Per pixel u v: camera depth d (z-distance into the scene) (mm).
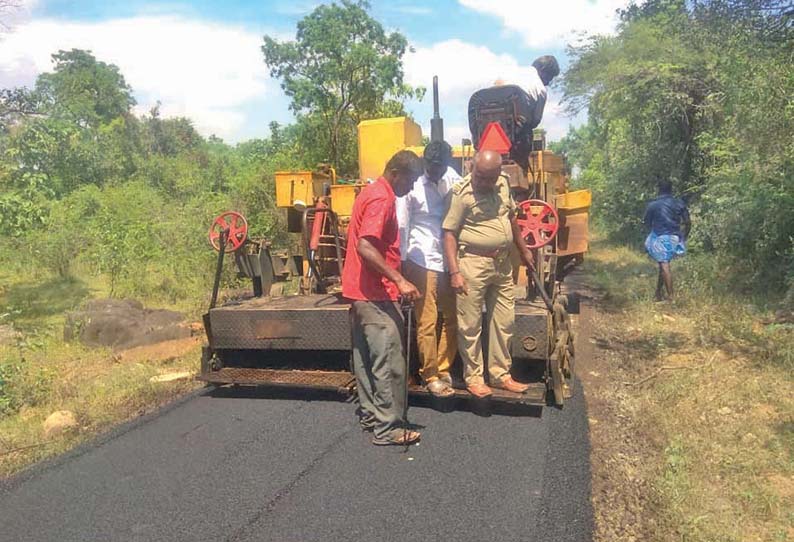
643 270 11773
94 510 3637
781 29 9758
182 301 10102
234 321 5438
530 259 4934
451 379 5059
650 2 16844
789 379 5461
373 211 4238
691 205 13430
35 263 12398
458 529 3342
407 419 4781
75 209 15648
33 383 5777
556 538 3262
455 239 4617
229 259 10672
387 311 4379
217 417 4996
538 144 7203
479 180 4500
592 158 26562
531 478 3861
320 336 5270
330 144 17125
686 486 3754
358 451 4289
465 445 4340
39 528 3471
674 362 6242
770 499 3588
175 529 3414
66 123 9914
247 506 3621
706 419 4754
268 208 12859
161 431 4738
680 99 13477
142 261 11586
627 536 3344
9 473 4215
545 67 6562
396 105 17453
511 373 5355
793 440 4312
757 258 8883
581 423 4707
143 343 7578
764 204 8703
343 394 5391
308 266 6668
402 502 3617
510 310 4777
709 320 7359
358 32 16766
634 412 4988
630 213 16359
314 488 3803
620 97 14672
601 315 8555
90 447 4504
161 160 26844
